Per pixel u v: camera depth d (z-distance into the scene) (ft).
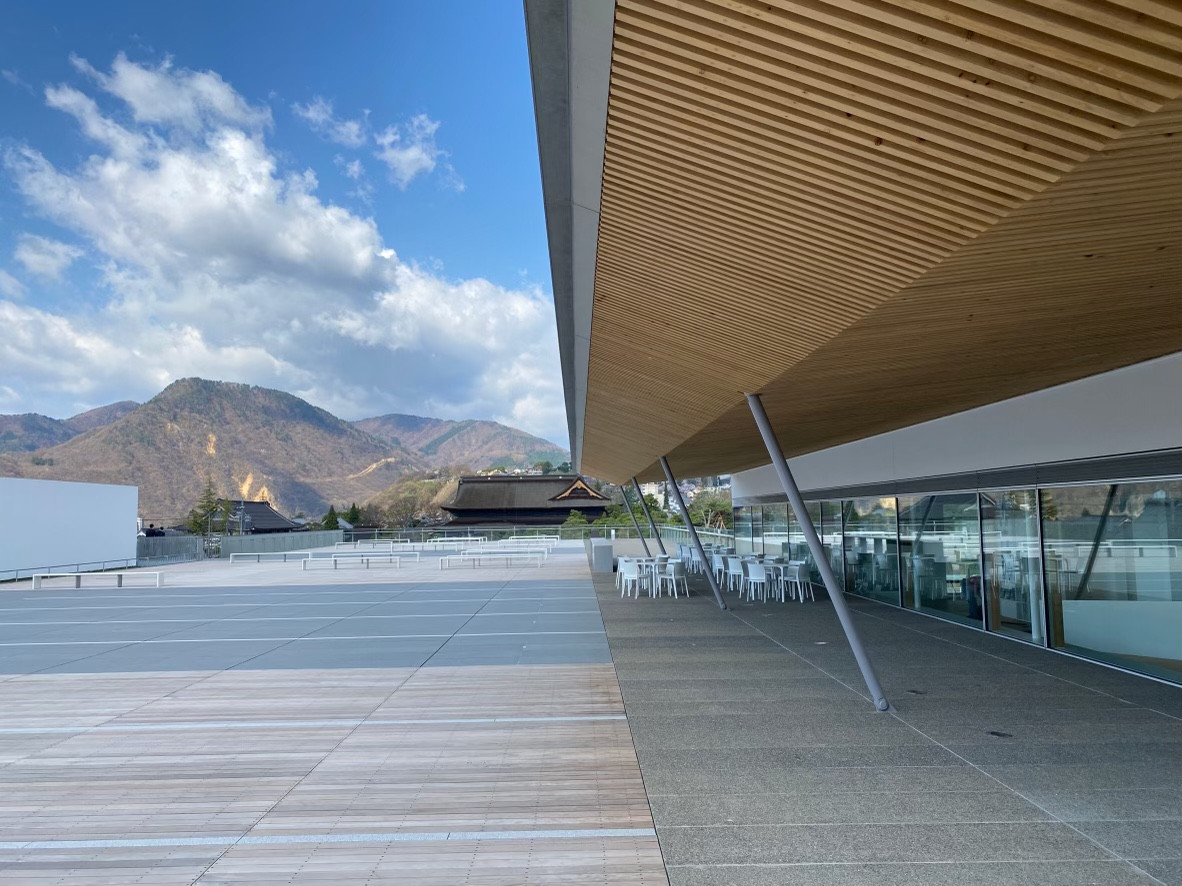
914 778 16.90
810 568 60.23
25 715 23.62
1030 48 9.12
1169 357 23.43
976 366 24.03
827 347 20.68
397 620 45.34
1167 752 18.29
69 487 94.53
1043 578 31.19
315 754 19.33
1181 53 8.64
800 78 10.87
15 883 12.53
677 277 18.92
